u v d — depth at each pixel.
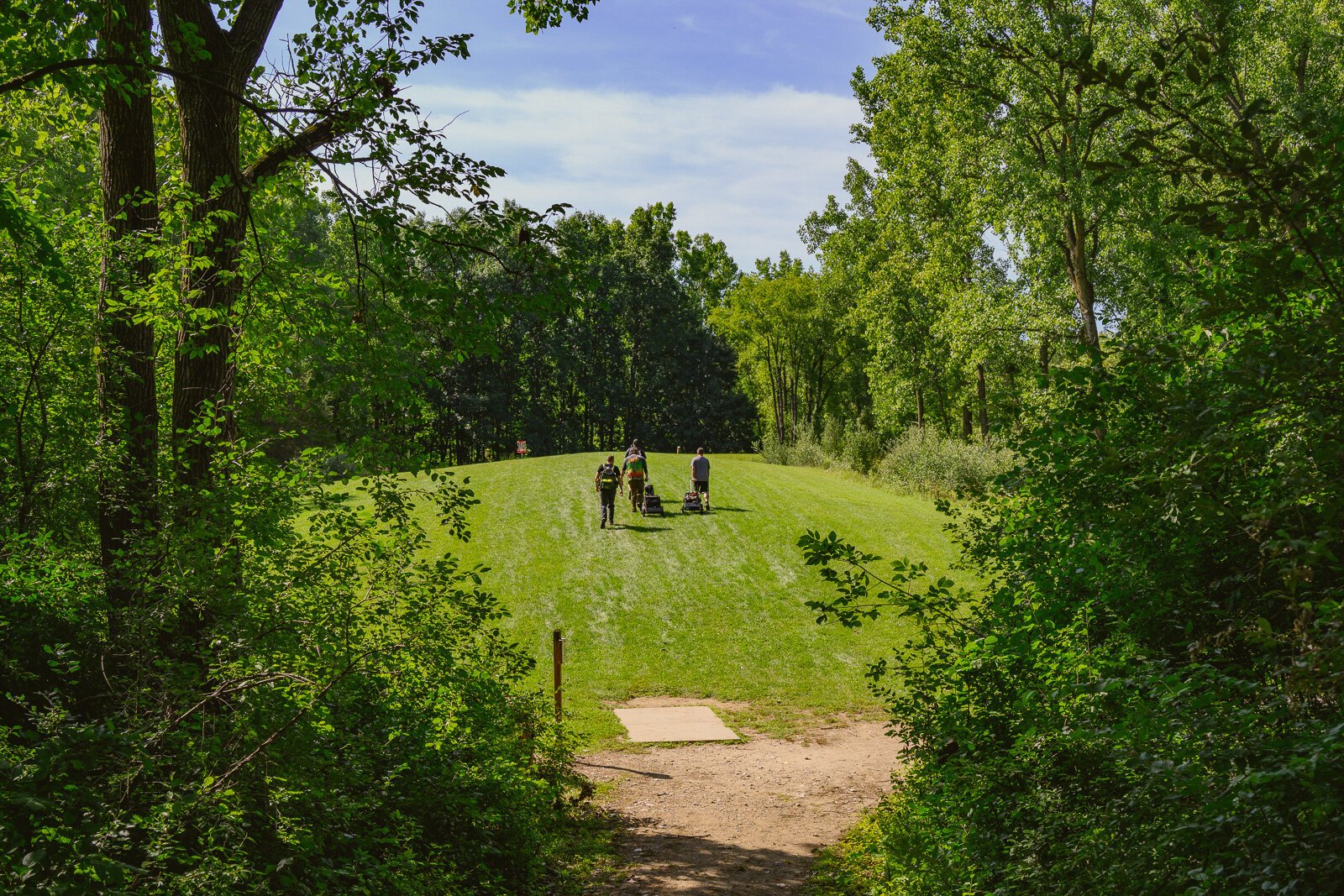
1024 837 4.86
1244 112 3.05
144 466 7.18
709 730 13.81
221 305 7.37
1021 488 5.33
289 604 5.57
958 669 5.84
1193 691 3.63
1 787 2.81
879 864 7.84
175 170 10.20
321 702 5.41
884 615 19.06
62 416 6.88
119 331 7.82
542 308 7.40
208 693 4.73
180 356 7.76
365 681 5.72
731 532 24.55
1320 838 2.85
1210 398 3.31
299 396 7.45
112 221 7.92
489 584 20.47
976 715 5.70
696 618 19.05
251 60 8.27
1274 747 2.96
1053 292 24.70
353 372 7.25
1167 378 4.52
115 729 4.11
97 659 5.98
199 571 5.29
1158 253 19.23
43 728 4.25
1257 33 23.00
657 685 15.99
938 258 32.12
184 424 7.66
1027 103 22.09
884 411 42.31
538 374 68.94
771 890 7.71
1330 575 4.12
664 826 9.70
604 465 25.20
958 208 30.95
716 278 89.94
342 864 5.16
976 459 29.67
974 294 26.45
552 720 10.59
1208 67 3.17
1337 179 2.92
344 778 5.22
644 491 26.67
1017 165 22.31
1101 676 4.85
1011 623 5.65
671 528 24.89
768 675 16.47
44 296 6.84
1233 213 3.17
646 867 8.36
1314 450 2.99
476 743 7.36
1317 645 2.98
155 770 4.05
